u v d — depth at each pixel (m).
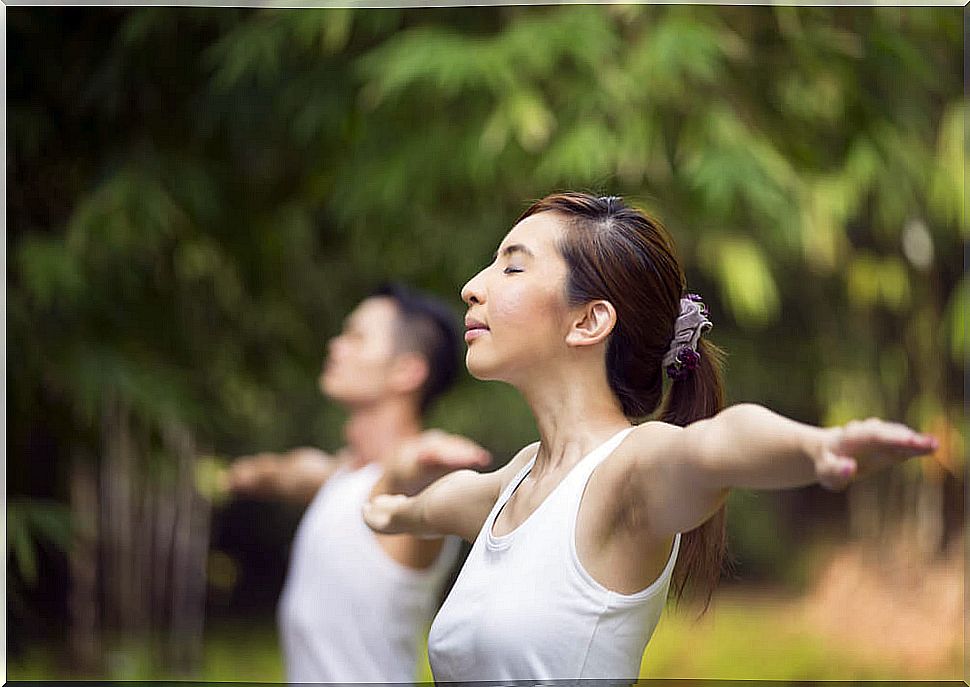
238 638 11.62
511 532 2.46
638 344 2.50
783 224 7.44
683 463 2.09
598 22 7.37
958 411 9.86
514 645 2.34
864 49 7.72
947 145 8.09
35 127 7.82
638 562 2.31
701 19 7.58
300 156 8.60
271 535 12.84
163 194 7.92
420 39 7.41
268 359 9.23
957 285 9.49
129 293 8.29
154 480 8.63
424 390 6.05
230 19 7.82
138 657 9.04
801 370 11.09
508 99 7.18
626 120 7.30
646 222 2.54
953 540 10.20
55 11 7.86
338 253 9.43
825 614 10.45
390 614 5.48
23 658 8.32
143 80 8.06
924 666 9.71
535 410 2.54
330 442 11.98
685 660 10.02
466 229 9.22
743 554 13.02
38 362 7.68
